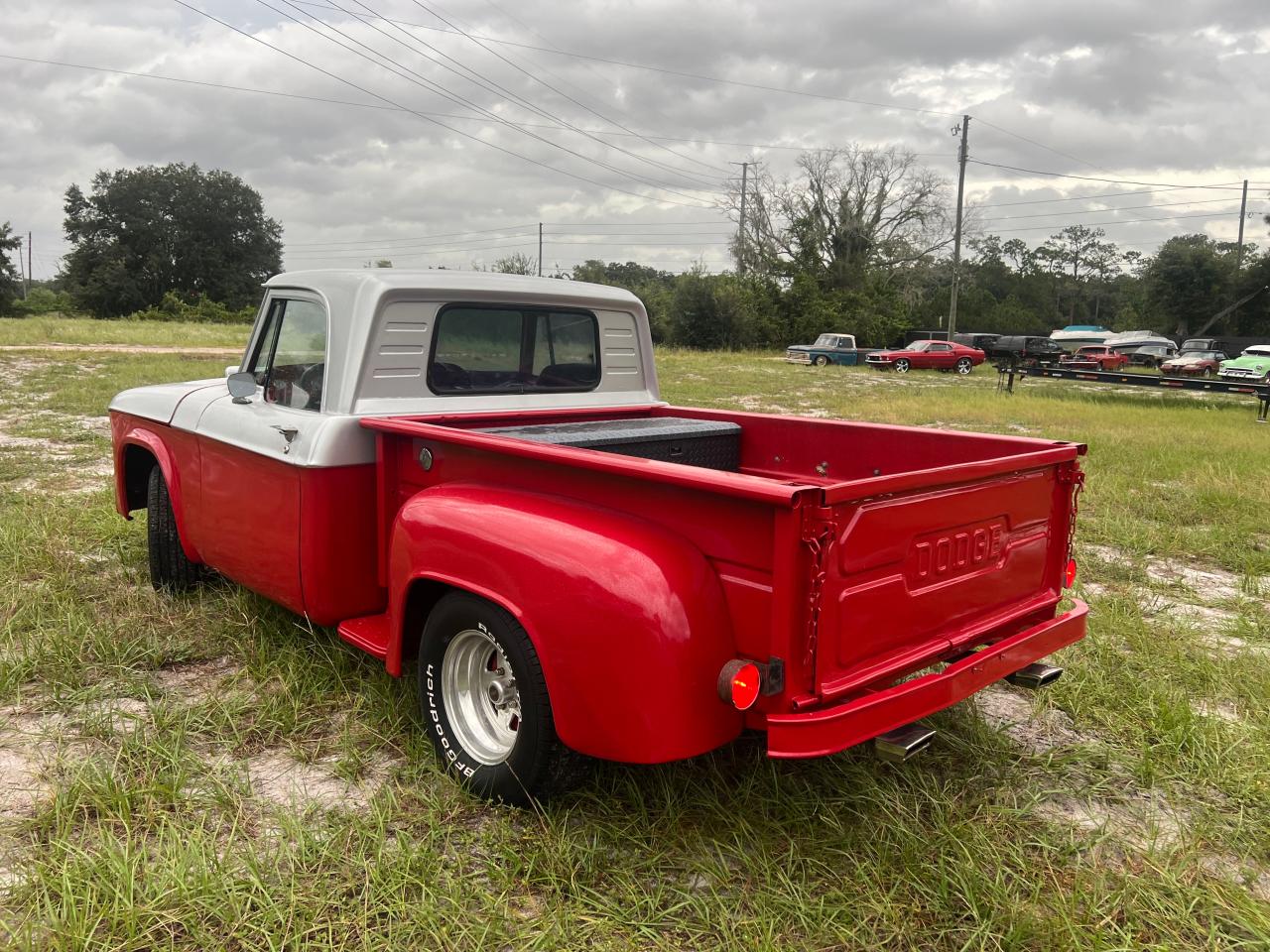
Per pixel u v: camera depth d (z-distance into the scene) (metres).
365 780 3.14
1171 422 15.55
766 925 2.40
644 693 2.46
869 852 2.72
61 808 2.82
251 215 90.94
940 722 3.63
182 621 4.45
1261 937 2.45
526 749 2.79
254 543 3.97
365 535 3.66
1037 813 3.09
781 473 4.23
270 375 4.12
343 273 3.80
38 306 81.81
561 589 2.59
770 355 42.50
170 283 86.56
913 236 54.97
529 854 2.68
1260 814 3.10
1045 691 4.04
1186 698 3.85
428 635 3.12
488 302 4.04
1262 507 8.10
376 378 3.70
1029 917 2.46
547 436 3.47
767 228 55.34
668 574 2.48
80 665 3.93
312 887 2.50
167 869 2.53
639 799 2.86
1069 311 105.38
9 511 6.42
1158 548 6.68
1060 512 3.40
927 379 29.36
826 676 2.42
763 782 3.05
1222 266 61.22
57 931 2.28
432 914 2.40
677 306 45.50
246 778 3.10
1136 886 2.65
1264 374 29.77
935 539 2.75
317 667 3.86
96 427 11.28
